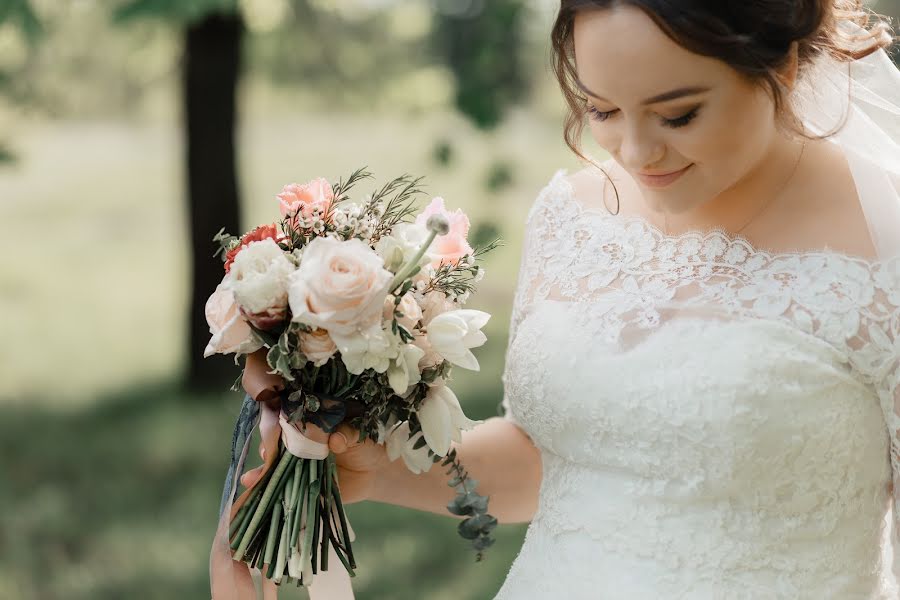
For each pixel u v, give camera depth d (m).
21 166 6.68
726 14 1.46
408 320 1.67
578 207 1.98
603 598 1.71
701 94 1.50
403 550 4.95
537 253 1.99
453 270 1.77
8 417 7.09
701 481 1.65
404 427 1.81
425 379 1.73
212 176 7.09
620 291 1.80
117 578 4.80
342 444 1.71
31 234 14.02
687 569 1.67
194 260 7.29
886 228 1.60
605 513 1.75
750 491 1.64
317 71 10.84
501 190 7.60
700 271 1.74
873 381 1.59
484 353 8.25
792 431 1.60
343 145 18.92
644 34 1.46
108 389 7.69
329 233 1.72
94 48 9.41
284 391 1.72
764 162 1.72
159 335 9.34
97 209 15.67
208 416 7.00
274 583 1.74
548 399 1.79
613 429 1.71
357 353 1.60
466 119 6.54
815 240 1.67
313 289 1.55
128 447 6.46
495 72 6.51
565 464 1.85
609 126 1.61
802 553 1.65
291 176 16.14
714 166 1.57
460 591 4.56
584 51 1.53
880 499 1.69
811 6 1.54
